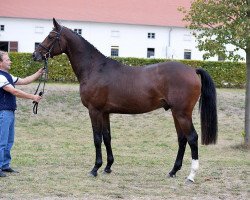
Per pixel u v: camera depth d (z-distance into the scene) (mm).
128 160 10852
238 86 28234
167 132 16594
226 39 12828
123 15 44719
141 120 18078
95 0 46031
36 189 7848
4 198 7281
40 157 10992
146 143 14703
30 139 14586
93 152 12172
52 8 44375
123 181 8664
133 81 8672
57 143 13992
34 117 17734
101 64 8930
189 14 13195
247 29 12312
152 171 9656
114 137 15570
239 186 8500
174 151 13250
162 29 44844
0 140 8648
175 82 8430
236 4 12688
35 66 26469
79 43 9039
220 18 12773
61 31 9070
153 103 8641
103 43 44344
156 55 45062
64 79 26781
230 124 17922
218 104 20234
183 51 45094
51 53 9109
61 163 10234
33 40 43656
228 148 13828
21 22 43406
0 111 8633
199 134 16109
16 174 8953
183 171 9727
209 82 8648
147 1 46281
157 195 7723
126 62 28375
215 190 8164
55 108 18812
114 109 8820
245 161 11383
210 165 10570
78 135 15648
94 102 8844
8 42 43344
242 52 37500
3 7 43688
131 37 44656
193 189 8195
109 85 8742
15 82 8844
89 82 8859
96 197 7480
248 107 13633
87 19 43656
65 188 7977
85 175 9055
